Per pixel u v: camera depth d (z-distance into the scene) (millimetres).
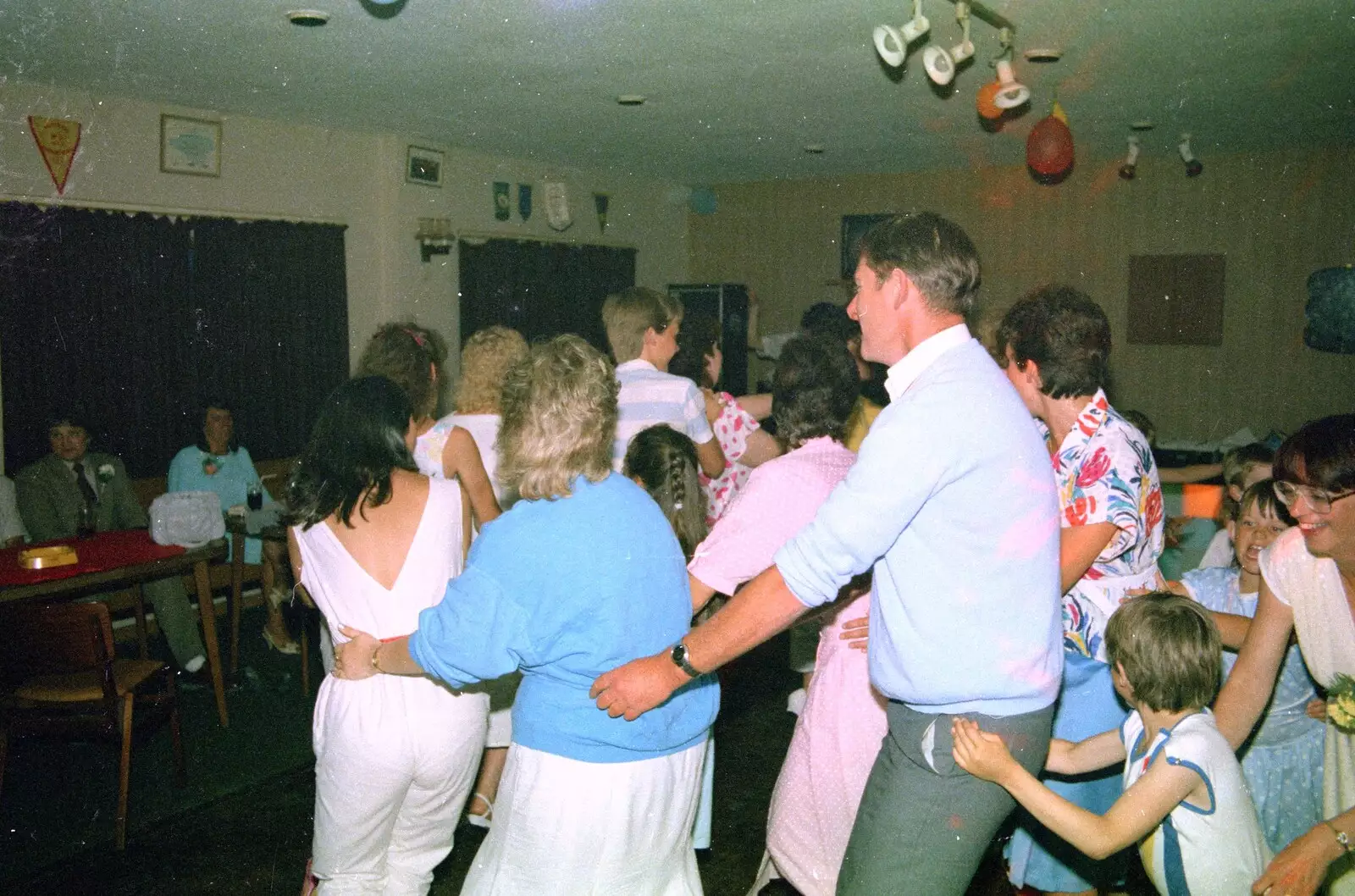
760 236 8891
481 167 7070
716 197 9055
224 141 5559
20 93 4707
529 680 1761
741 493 2104
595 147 6820
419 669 1984
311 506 2092
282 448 5992
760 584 1591
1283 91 5055
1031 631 1562
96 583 3553
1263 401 7188
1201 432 7418
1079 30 3916
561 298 7781
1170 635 1793
